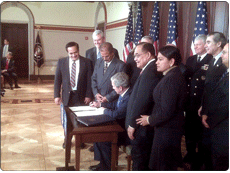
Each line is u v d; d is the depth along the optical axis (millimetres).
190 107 3166
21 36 12516
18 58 12656
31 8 12211
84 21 13148
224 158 2221
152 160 2152
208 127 2492
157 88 2057
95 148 2875
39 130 4539
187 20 4801
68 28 12945
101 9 11406
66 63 3529
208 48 2607
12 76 9469
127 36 7102
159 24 5734
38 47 12352
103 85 3197
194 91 3123
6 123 4945
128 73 3469
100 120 2428
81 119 2445
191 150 3219
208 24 4180
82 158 3354
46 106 6562
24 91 8945
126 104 2605
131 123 2268
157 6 5656
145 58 2285
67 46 3316
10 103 6836
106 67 3254
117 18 9242
